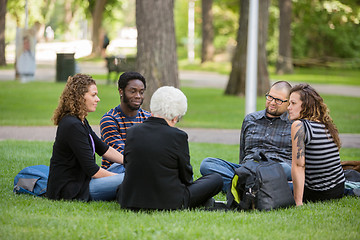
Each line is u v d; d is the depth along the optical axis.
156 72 22.94
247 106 22.34
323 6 75.94
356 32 80.81
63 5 96.62
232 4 78.31
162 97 8.38
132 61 39.94
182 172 8.41
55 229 7.16
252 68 22.25
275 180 8.70
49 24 97.62
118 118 10.33
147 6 22.88
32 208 8.36
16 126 22.53
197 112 30.14
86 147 8.91
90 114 25.02
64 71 42.69
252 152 10.34
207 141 20.09
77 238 6.78
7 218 7.60
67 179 9.04
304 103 9.19
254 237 7.01
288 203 8.84
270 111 10.27
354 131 23.25
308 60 74.88
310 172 9.27
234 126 24.80
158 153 8.16
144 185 8.18
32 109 28.67
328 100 36.84
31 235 6.84
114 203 8.95
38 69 54.50
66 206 8.53
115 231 7.00
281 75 60.12
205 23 70.88
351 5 77.19
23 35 42.31
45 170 10.10
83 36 108.44
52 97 34.06
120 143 10.19
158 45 22.94
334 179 9.34
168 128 8.34
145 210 8.22
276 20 77.44
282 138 10.25
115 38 109.88
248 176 8.62
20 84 40.47
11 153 14.63
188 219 7.75
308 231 7.47
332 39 80.06
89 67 56.34
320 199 9.48
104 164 10.37
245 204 8.62
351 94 42.00
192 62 77.31
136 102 10.21
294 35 78.50
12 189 10.22
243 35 38.19
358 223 8.01
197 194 8.62
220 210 8.66
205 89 43.78
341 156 16.23
